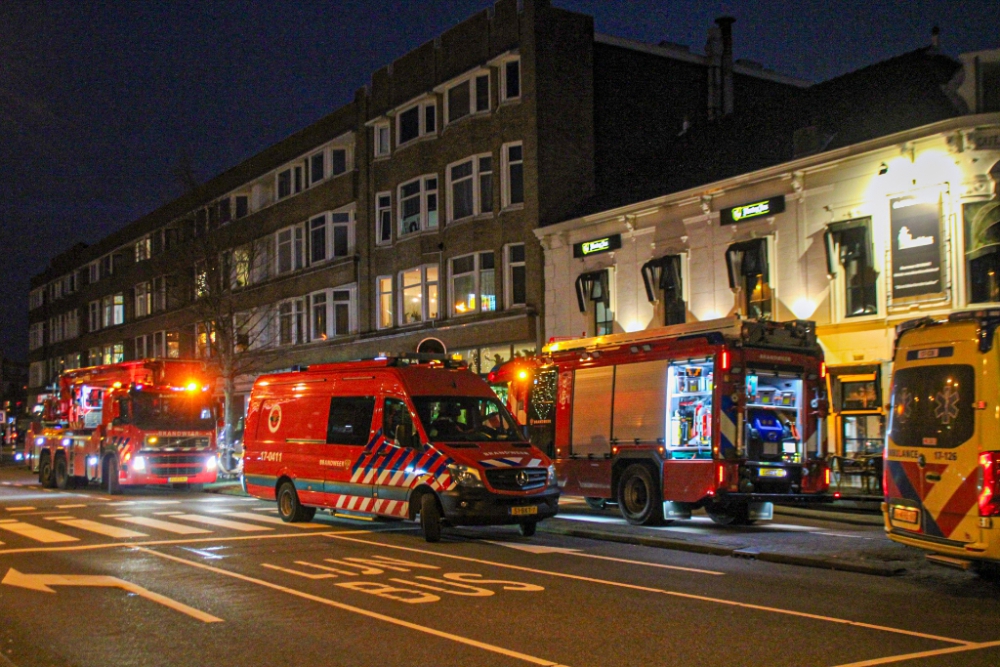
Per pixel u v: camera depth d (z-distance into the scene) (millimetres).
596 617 8398
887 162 20266
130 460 23625
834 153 21031
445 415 14609
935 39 23609
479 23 31109
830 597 9312
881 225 20359
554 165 29438
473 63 31266
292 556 12227
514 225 29656
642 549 13031
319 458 15984
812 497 15203
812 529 15273
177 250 45812
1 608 8961
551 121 29531
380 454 14719
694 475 14898
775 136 24516
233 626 8148
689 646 7340
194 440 24547
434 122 33031
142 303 54438
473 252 30672
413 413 14375
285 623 8242
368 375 15508
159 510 19109
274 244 41688
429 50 33094
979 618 8336
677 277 24859
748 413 14969
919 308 19594
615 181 29734
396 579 10430
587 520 16641
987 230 18672
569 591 9656
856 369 20625
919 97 21531
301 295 39500
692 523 16250
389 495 14438
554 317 28484
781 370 15305
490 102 30516
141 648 7438
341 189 37281
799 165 21812
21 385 88188
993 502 9109
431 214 32969
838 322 21062
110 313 59250
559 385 17734
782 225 22500
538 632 7844
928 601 9125
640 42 31844
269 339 40719
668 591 9641
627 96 31328
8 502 21344
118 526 15852
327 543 13578
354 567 11289
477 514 13281
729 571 10984
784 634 7715
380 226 35250
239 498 22688
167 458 24047
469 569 11125
